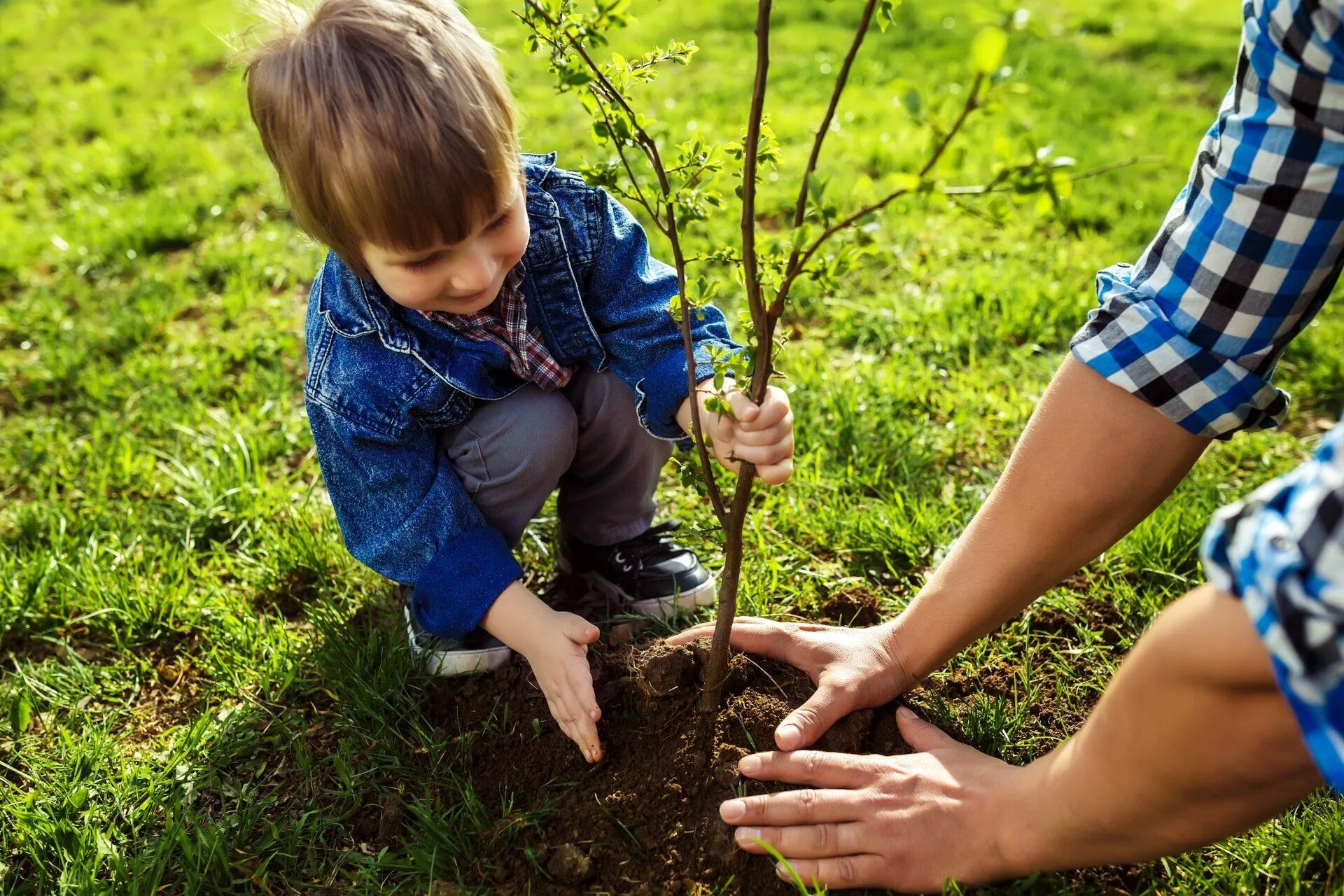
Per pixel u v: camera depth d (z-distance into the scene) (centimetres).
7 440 293
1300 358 305
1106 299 148
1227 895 157
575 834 169
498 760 185
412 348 187
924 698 190
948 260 369
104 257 397
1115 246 376
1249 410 144
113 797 183
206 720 195
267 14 167
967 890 149
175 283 367
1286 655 97
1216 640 106
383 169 150
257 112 162
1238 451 264
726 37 659
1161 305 142
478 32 171
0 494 274
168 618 227
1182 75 597
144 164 476
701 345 193
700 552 235
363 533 196
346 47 155
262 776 188
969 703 192
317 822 176
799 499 248
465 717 194
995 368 304
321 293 193
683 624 213
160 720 204
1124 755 123
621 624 212
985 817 147
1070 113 512
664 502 257
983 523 166
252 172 464
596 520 221
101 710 207
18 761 196
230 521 254
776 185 423
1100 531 158
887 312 328
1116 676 124
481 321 191
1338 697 96
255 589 235
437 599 189
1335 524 94
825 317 342
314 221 164
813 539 241
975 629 170
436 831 169
